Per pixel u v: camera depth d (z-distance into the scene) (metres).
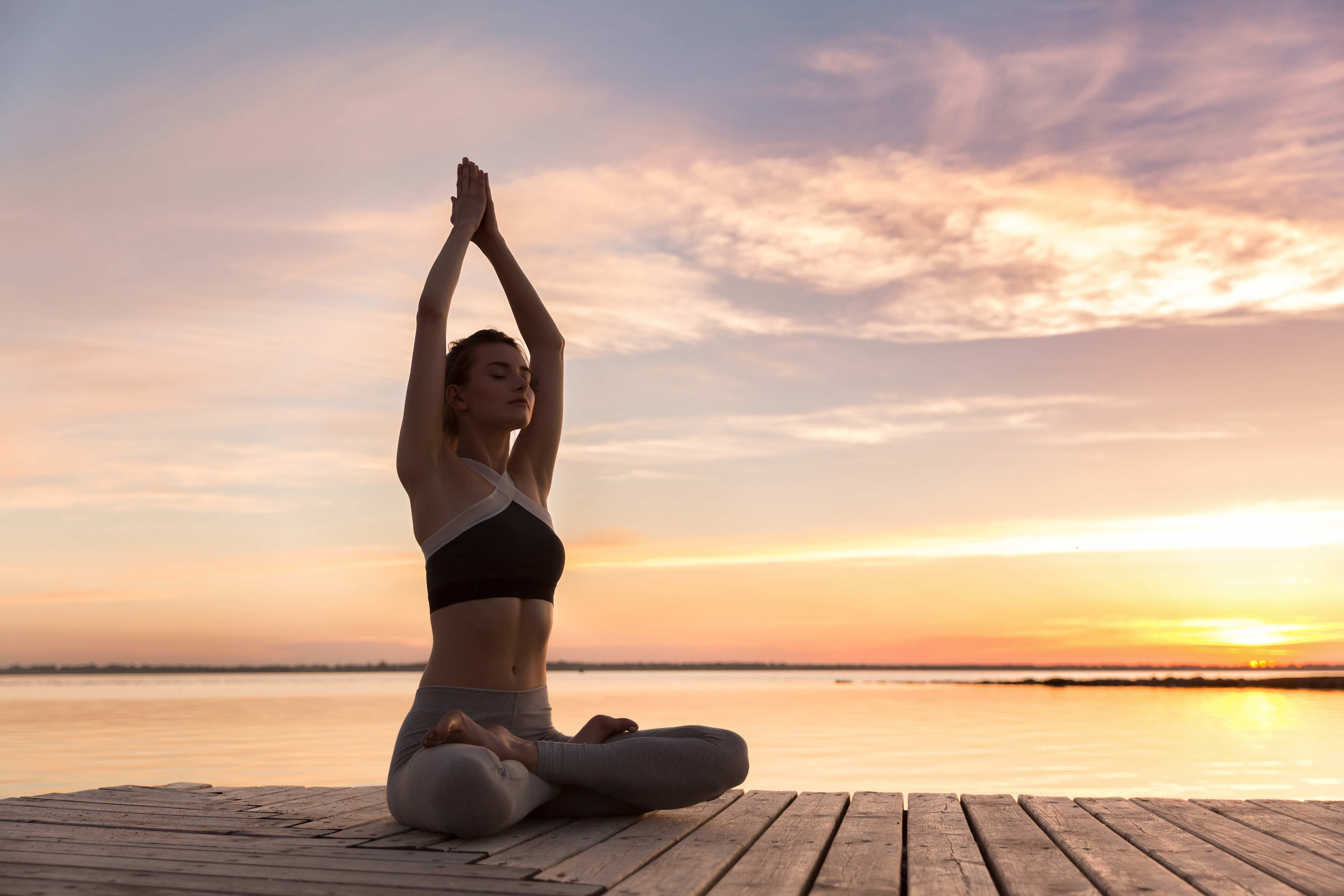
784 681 97.94
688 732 2.87
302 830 2.61
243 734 15.90
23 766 10.28
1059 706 29.50
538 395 3.22
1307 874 2.05
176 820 2.81
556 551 2.90
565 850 2.27
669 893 1.83
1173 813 2.94
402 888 1.86
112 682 96.44
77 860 2.17
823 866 2.19
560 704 27.91
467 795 2.36
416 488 2.80
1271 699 35.94
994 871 2.19
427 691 2.73
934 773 9.76
